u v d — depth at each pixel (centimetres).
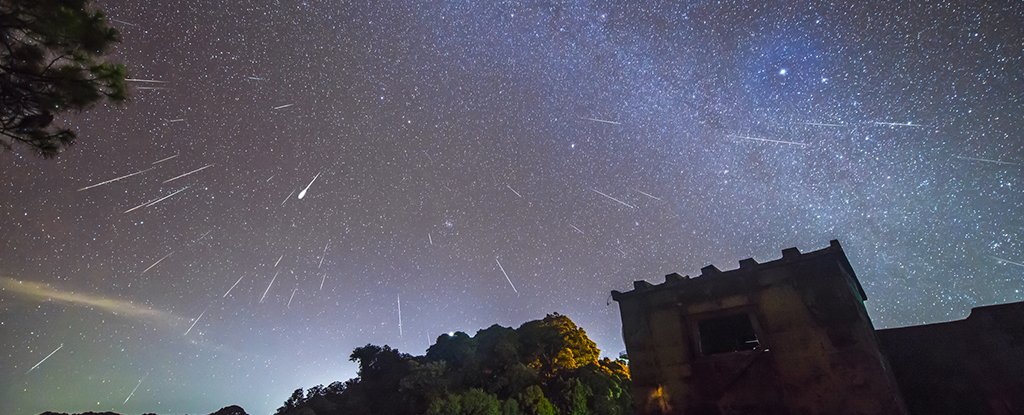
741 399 869
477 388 2942
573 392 2786
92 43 591
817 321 853
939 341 975
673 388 937
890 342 1025
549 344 3531
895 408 739
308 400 3584
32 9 547
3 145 609
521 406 2731
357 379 3891
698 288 1004
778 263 928
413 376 3194
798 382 826
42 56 574
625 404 2927
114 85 628
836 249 883
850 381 786
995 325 931
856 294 977
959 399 912
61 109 609
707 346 1066
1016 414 852
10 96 580
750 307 930
